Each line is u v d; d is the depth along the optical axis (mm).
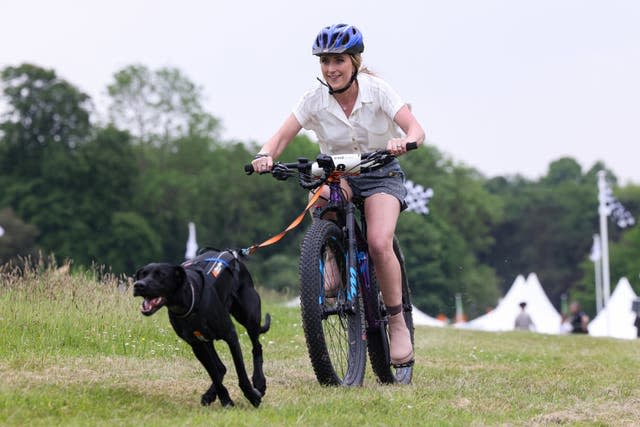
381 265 9195
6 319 12297
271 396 8672
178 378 9398
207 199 93625
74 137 83625
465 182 109812
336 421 7562
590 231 130000
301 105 9234
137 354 11422
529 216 133625
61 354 10766
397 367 9672
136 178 86438
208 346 7914
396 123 8992
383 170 9297
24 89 83062
